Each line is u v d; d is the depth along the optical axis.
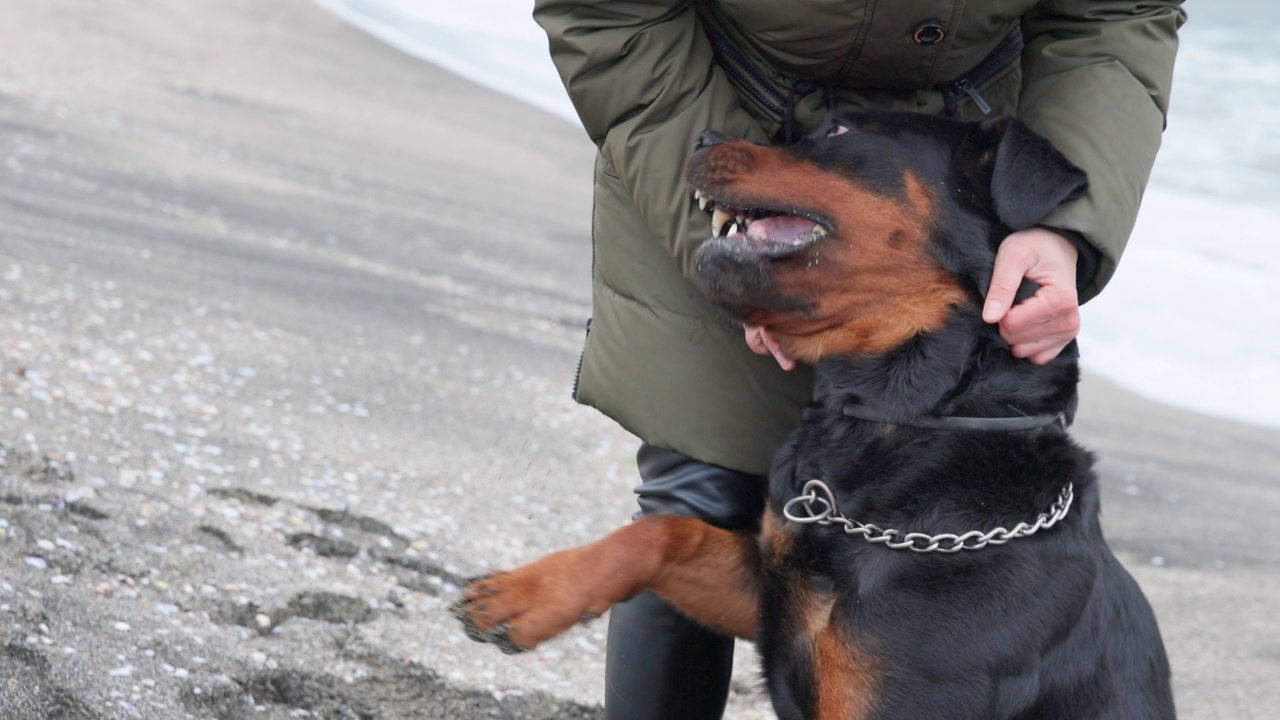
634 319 2.63
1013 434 2.40
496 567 3.62
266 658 2.89
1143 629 2.56
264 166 7.89
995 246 2.42
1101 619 2.45
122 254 5.43
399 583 3.42
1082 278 2.42
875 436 2.46
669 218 2.48
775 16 2.33
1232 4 19.08
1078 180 2.27
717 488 2.68
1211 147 12.41
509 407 4.98
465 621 2.49
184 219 6.26
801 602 2.43
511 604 2.45
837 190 2.40
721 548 2.58
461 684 3.06
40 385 3.87
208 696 2.70
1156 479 5.78
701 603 2.61
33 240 5.26
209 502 3.49
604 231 2.66
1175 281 8.90
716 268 2.38
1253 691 3.88
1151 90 2.48
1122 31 2.48
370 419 4.47
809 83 2.51
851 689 2.34
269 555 3.32
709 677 2.81
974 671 2.28
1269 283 8.94
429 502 3.94
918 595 2.31
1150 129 2.44
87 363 4.16
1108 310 8.34
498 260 7.21
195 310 5.00
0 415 3.58
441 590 3.44
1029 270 2.33
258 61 11.26
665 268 2.59
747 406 2.61
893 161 2.42
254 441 3.97
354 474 3.97
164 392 4.14
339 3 14.57
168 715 2.58
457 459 4.35
